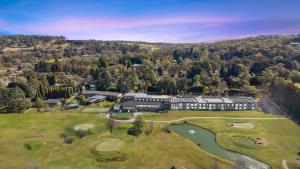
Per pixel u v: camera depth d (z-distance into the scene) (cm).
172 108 14350
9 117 12656
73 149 8938
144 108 14175
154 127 11194
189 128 11344
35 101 15238
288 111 13725
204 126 11462
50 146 9200
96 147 9062
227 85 18775
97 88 19050
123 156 8375
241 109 14325
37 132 10556
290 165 7869
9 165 7838
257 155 8538
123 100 15625
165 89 17700
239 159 7694
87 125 11481
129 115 13000
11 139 9794
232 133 10550
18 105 13800
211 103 14238
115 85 19375
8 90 15262
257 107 14688
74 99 16725
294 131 10788
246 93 16962
